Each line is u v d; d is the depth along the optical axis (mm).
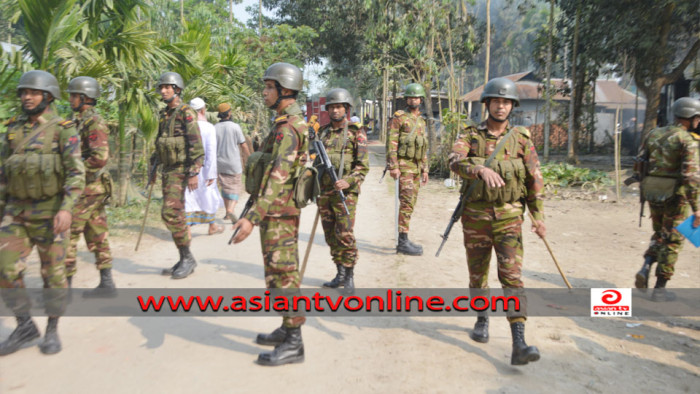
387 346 3758
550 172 12758
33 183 3350
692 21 15266
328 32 32906
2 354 3451
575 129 20500
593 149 23438
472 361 3523
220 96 11414
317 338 3895
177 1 22281
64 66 7117
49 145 3385
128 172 9172
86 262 5805
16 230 3406
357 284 5215
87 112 4379
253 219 3162
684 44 16672
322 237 7410
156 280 5219
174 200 5199
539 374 3350
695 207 4320
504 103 3438
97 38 8414
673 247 4668
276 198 3357
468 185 3615
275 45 22422
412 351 3674
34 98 3367
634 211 9688
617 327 4199
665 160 4621
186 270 5336
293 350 3447
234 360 3486
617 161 10812
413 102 6332
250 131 15539
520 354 3297
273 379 3232
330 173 4707
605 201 10781
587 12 17109
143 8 8742
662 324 4281
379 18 18297
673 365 3512
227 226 8055
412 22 17125
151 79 9453
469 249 3713
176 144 5152
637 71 16391
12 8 7281
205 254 6309
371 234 7582
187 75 10000
